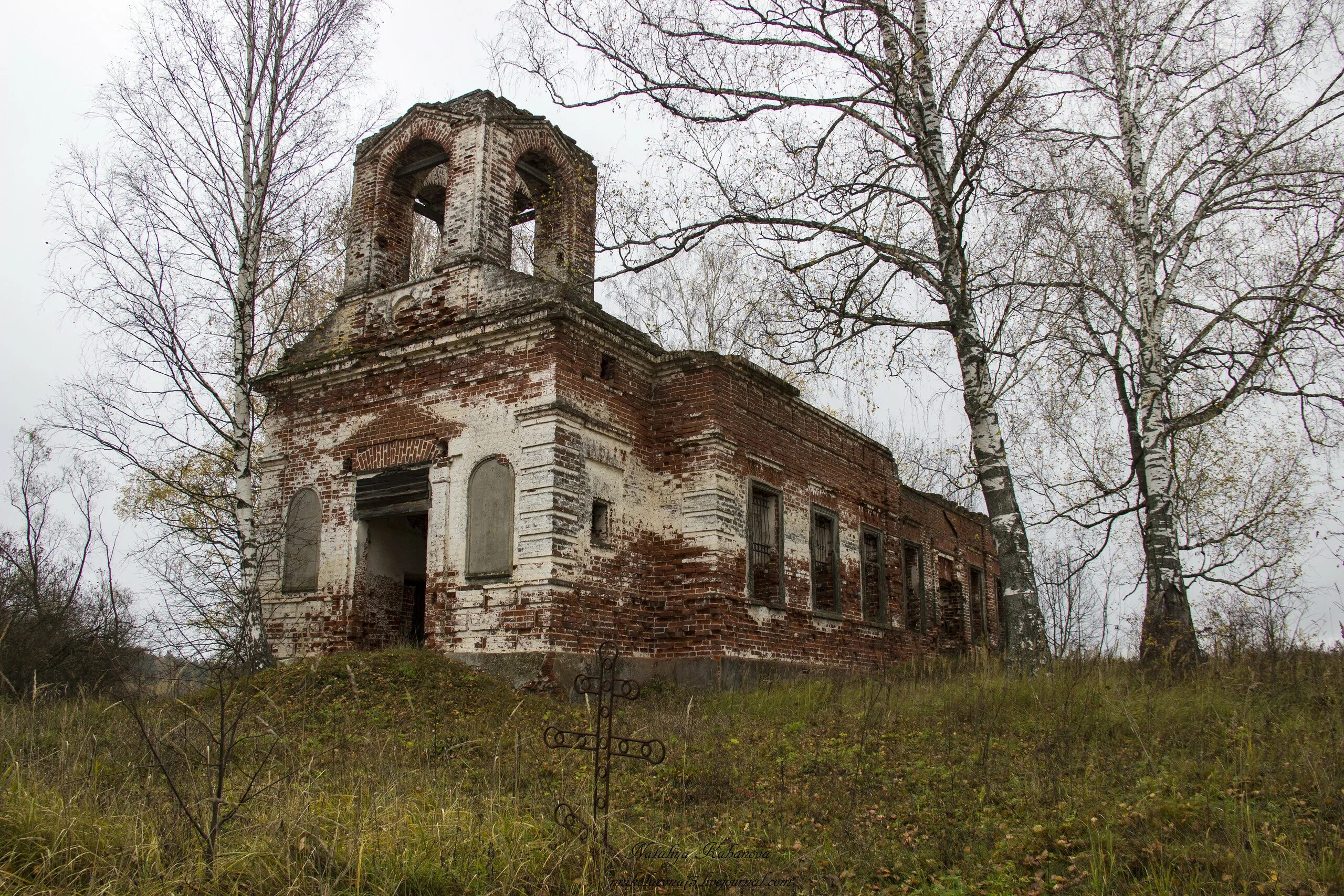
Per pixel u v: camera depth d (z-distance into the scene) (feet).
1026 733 32.17
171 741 27.35
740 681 53.11
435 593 51.06
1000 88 47.03
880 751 30.66
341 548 55.62
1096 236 53.52
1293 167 52.54
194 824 17.71
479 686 42.34
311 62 59.88
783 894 18.17
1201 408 55.67
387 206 61.52
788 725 36.60
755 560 59.31
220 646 38.75
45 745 28.86
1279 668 39.22
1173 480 55.16
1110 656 44.19
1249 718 31.19
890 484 79.82
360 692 39.11
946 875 18.81
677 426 56.54
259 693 31.04
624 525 53.52
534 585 47.73
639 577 54.13
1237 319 53.21
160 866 16.96
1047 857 19.36
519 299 52.54
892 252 50.52
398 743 31.76
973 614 96.32
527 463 49.42
